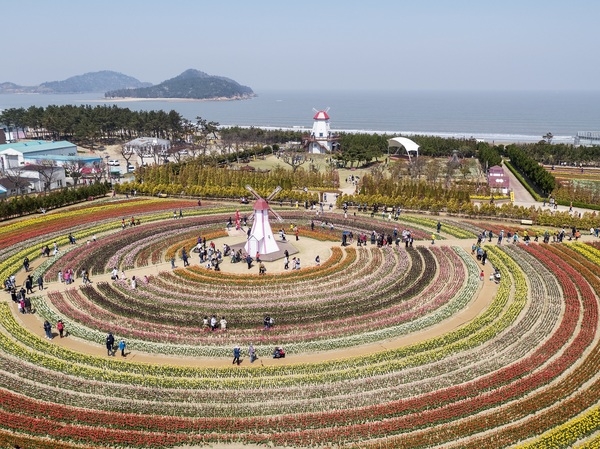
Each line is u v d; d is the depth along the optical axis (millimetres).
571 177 148500
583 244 79500
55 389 43469
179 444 36531
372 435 37188
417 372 45469
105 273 68750
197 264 71812
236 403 41312
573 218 91438
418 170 149875
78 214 99750
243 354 49406
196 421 38344
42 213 101625
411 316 56781
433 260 73562
